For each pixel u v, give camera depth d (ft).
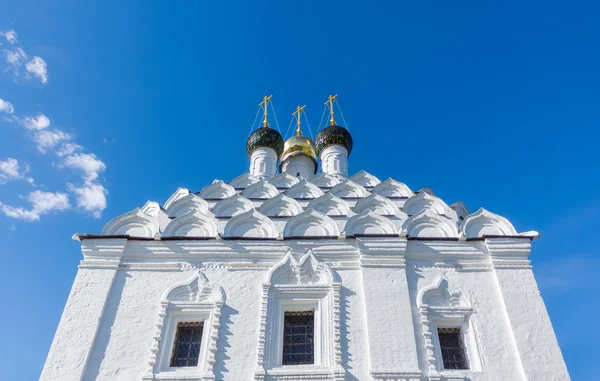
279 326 36.65
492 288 38.52
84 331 35.99
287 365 34.55
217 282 39.19
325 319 36.60
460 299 37.91
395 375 33.14
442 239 41.37
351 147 72.23
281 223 44.27
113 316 37.19
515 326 35.83
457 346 36.01
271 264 40.37
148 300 38.19
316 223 43.86
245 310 37.40
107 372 34.24
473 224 43.01
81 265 39.99
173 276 39.75
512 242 40.57
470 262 40.16
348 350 34.78
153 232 42.86
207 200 50.34
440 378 33.17
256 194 51.31
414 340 35.04
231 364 34.30
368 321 36.11
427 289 38.17
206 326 36.86
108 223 43.11
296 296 38.11
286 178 55.67
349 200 49.47
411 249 40.91
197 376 33.47
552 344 34.81
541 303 37.04
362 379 33.32
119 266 40.22
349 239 41.24
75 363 34.32
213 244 41.39
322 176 56.13
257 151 71.97
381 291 37.91
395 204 46.70
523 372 33.55
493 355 34.65
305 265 39.70
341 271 39.70
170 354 35.42
